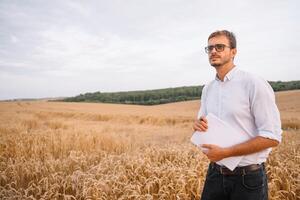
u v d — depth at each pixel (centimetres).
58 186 471
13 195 450
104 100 11031
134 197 439
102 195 437
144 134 1564
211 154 233
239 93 235
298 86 8862
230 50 244
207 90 266
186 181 470
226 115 239
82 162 642
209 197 259
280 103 4422
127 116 2752
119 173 506
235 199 241
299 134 1195
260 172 237
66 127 1817
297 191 460
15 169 574
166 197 444
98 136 1066
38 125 1942
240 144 227
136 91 11969
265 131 221
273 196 447
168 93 10531
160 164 602
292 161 573
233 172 239
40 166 589
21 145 837
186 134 1589
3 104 6028
